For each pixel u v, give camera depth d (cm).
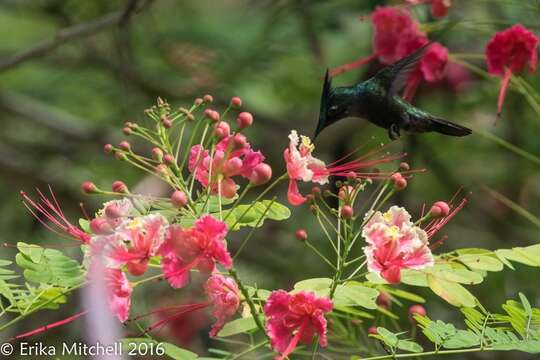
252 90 1569
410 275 652
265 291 643
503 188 1412
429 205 1393
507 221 1429
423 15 1034
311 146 654
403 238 613
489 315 643
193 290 1137
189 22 1519
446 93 1307
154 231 593
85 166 1572
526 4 977
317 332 596
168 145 642
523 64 892
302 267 1352
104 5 1521
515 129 1337
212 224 588
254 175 628
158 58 1516
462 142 1366
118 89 1533
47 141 1631
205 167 654
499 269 661
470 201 1416
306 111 1505
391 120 771
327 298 594
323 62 1384
